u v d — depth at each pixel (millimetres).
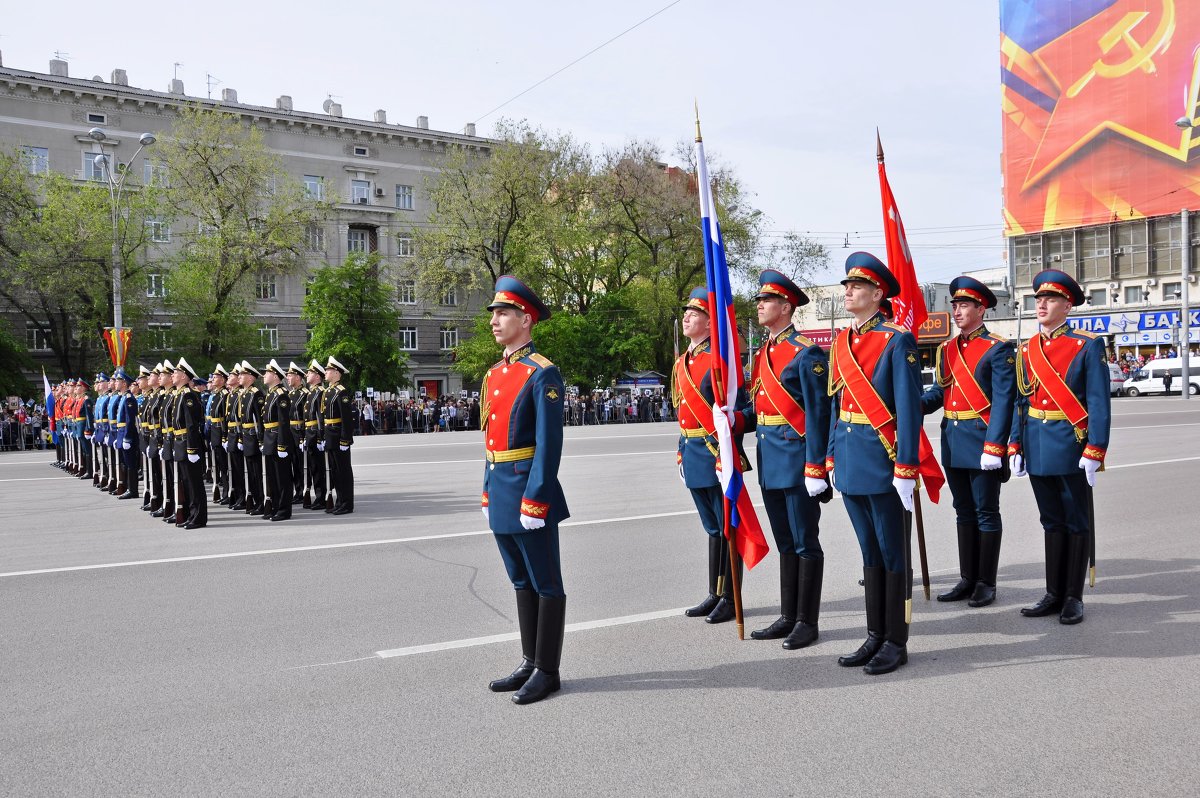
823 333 59438
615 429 29000
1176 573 6812
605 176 43156
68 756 3977
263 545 8875
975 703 4363
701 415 5910
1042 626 5609
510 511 4625
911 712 4270
